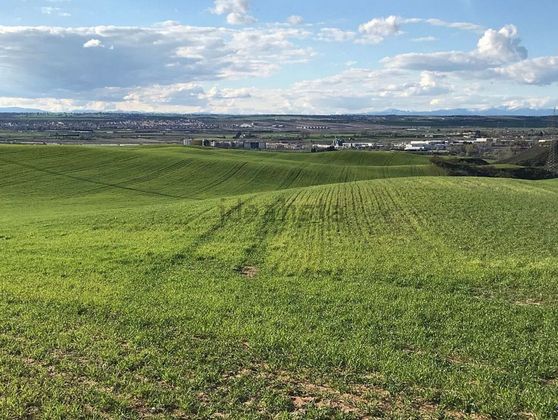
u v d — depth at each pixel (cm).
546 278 2328
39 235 3606
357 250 3016
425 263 2659
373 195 5259
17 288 2258
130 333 1728
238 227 3816
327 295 2152
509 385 1359
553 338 1678
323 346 1606
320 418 1201
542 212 4094
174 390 1330
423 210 4284
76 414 1208
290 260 2795
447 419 1191
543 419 1188
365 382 1379
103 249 3111
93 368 1445
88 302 2062
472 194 5175
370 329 1761
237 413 1223
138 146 12888
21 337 1695
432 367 1457
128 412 1226
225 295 2162
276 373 1441
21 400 1262
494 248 2956
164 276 2494
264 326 1788
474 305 2006
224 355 1558
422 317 1884
